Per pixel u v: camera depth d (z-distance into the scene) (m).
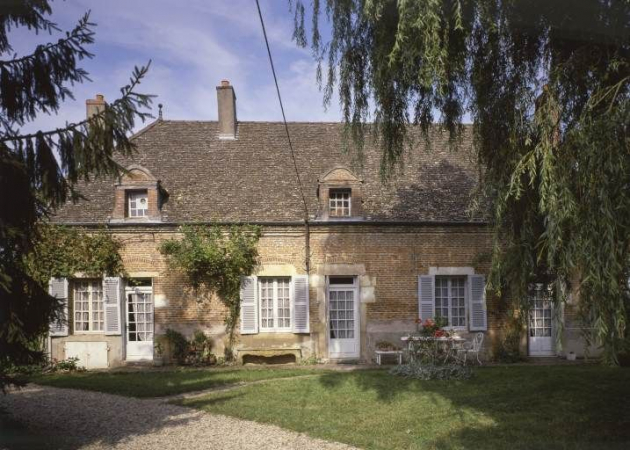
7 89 5.99
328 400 8.72
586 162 4.93
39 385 10.70
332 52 7.39
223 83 16.59
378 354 13.50
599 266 4.68
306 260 14.02
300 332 13.93
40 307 6.06
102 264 13.56
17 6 5.91
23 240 5.62
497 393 9.23
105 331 13.80
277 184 14.91
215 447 6.21
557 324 5.57
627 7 5.14
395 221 13.88
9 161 5.33
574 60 5.62
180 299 13.96
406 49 6.07
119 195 13.94
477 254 14.09
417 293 14.06
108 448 6.15
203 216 14.04
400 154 8.18
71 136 5.62
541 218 6.16
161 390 9.92
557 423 7.20
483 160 7.04
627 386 9.70
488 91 6.70
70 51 5.94
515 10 6.07
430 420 7.41
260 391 9.59
